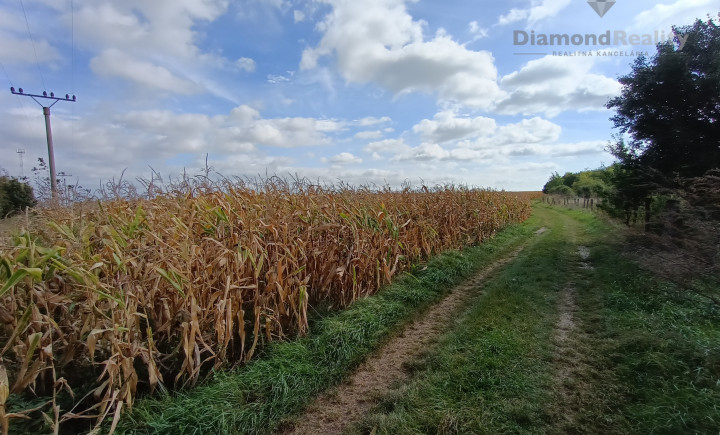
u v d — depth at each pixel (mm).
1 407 2162
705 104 8062
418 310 5676
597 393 3137
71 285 2889
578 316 5121
